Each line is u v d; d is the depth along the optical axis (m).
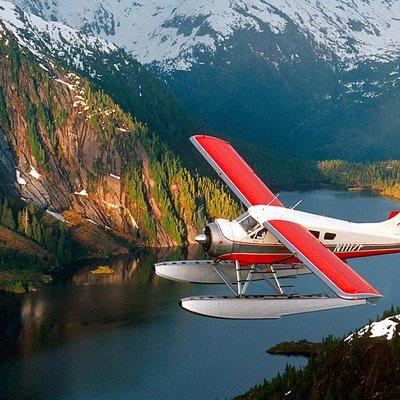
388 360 102.75
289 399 104.44
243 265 65.38
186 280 67.88
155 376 125.50
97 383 122.38
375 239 67.56
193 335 146.50
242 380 123.69
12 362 132.00
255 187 70.56
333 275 54.91
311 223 65.38
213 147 75.69
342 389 100.50
